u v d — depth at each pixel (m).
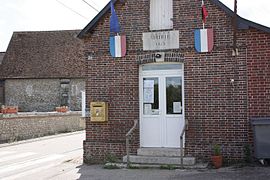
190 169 11.81
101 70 13.83
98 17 13.74
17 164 14.45
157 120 13.45
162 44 13.18
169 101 13.39
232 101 12.50
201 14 12.82
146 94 13.59
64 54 42.41
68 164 13.88
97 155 13.73
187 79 12.88
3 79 41.75
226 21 12.58
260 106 12.31
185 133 12.85
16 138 22.78
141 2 13.46
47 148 19.44
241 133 12.40
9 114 27.75
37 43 43.53
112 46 13.66
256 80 12.35
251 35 12.38
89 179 10.98
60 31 44.25
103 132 13.73
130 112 13.48
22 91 41.53
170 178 10.66
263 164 11.97
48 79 41.19
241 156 12.34
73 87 40.88
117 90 13.64
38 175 12.02
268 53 12.28
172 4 13.20
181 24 13.02
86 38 14.02
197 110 12.77
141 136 13.54
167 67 13.43
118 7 13.66
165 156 12.77
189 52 12.90
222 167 12.02
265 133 11.69
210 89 12.69
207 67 12.71
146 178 10.76
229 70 12.53
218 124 12.59
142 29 13.41
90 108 13.75
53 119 27.27
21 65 42.09
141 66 13.63
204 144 12.66
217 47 12.62
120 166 12.52
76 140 23.44
